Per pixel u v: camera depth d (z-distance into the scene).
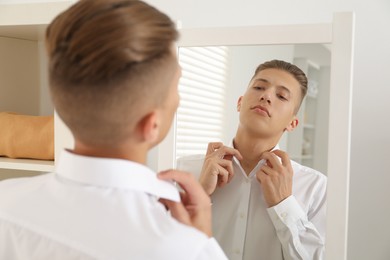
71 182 0.49
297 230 0.92
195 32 0.99
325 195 0.89
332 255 0.86
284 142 0.93
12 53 1.22
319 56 0.88
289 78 0.92
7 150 1.03
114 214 0.46
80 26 0.43
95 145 0.49
